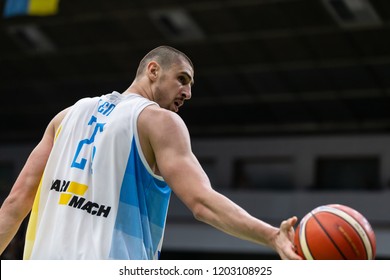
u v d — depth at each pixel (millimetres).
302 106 30922
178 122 5270
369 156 32531
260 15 25031
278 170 34438
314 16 24672
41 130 36594
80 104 5637
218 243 32219
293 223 4426
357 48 26312
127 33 27172
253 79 29406
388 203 30469
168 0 24844
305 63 27688
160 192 5363
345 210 4602
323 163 33531
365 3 23781
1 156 38281
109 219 5176
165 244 33281
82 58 29594
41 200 5469
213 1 24578
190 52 28172
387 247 30125
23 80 32281
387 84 28203
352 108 30469
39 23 27781
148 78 5684
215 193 4828
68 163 5414
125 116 5344
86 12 26250
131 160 5270
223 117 33031
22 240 16953
